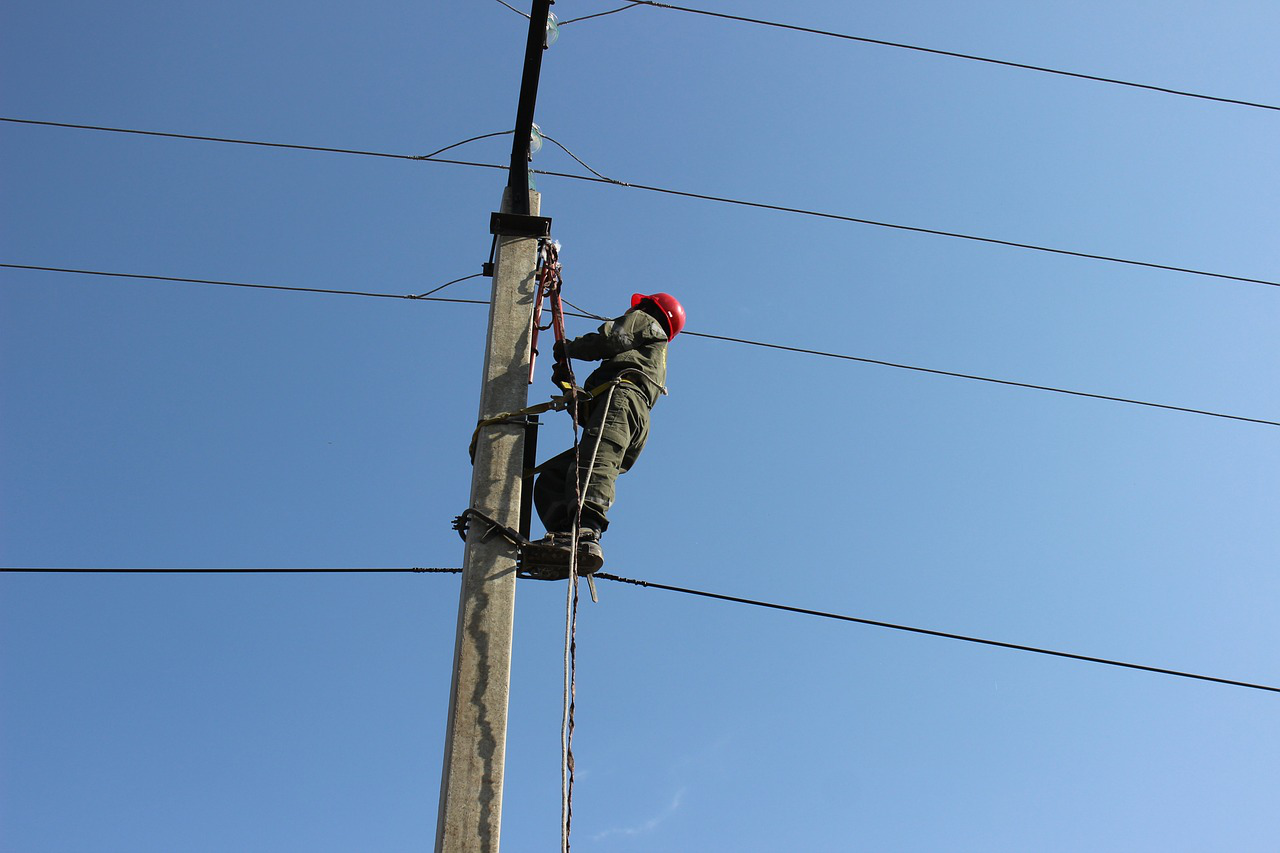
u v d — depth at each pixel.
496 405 6.36
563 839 5.36
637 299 7.34
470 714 5.46
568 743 5.51
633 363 6.74
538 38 7.17
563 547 6.04
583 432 6.51
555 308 6.80
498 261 6.88
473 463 6.39
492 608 5.75
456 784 5.29
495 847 5.16
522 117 7.34
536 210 7.12
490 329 6.63
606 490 6.29
